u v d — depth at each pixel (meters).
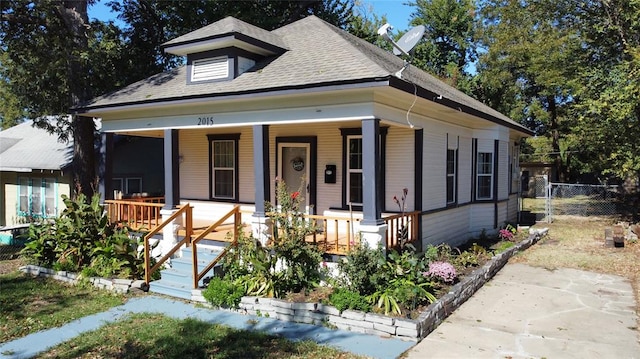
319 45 9.75
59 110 14.23
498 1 24.64
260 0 20.23
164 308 7.48
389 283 6.90
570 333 6.16
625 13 14.98
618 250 11.88
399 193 10.08
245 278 7.66
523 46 24.81
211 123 9.51
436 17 32.50
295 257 7.38
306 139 11.02
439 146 11.02
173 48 9.94
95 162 15.57
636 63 13.30
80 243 9.66
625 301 7.62
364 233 7.51
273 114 8.65
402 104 8.77
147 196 13.77
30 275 9.91
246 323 6.70
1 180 17.50
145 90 11.00
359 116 7.68
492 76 28.41
